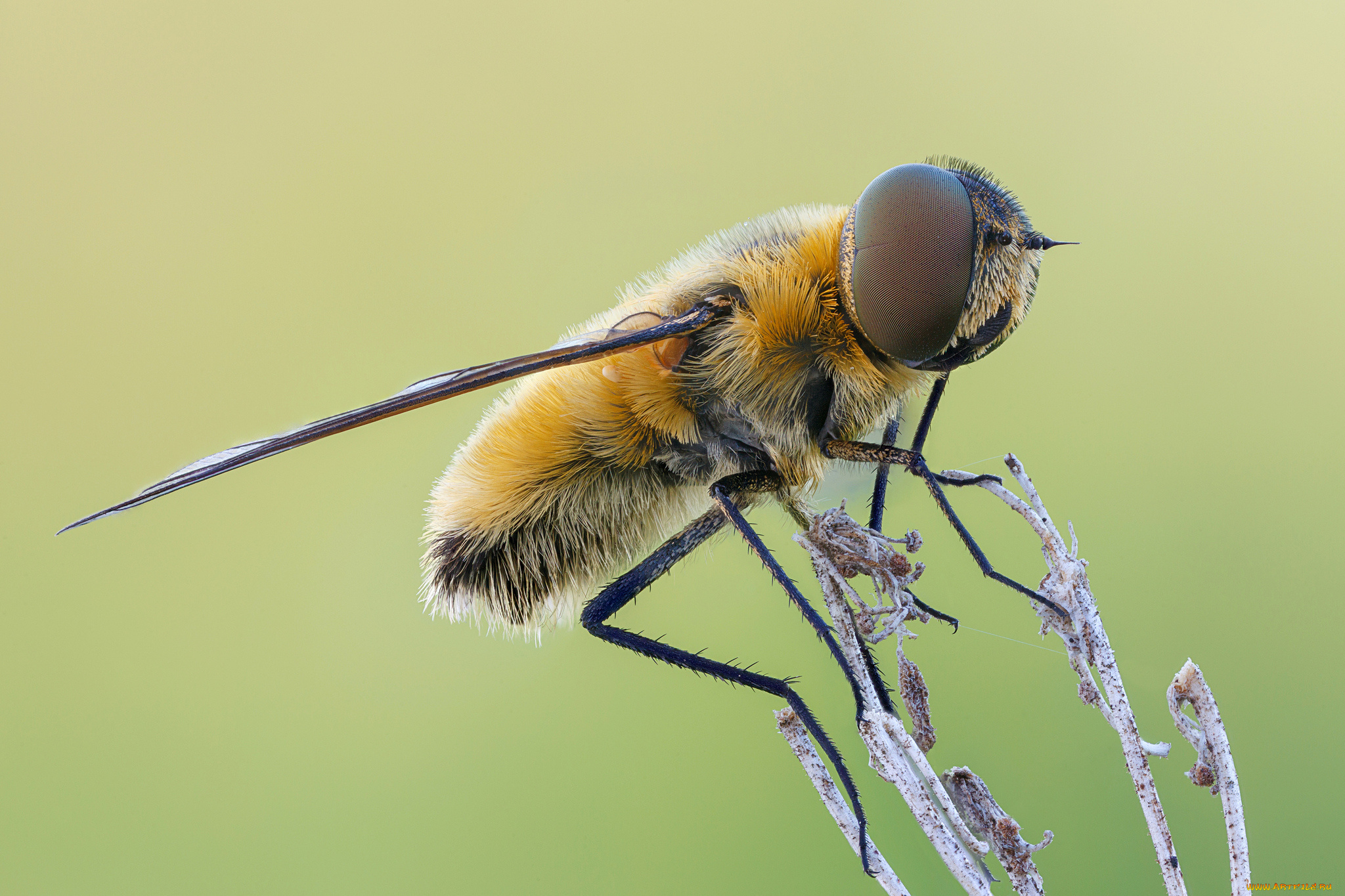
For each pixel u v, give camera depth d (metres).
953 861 0.11
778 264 0.11
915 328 0.11
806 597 0.11
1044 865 0.11
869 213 0.11
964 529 0.11
